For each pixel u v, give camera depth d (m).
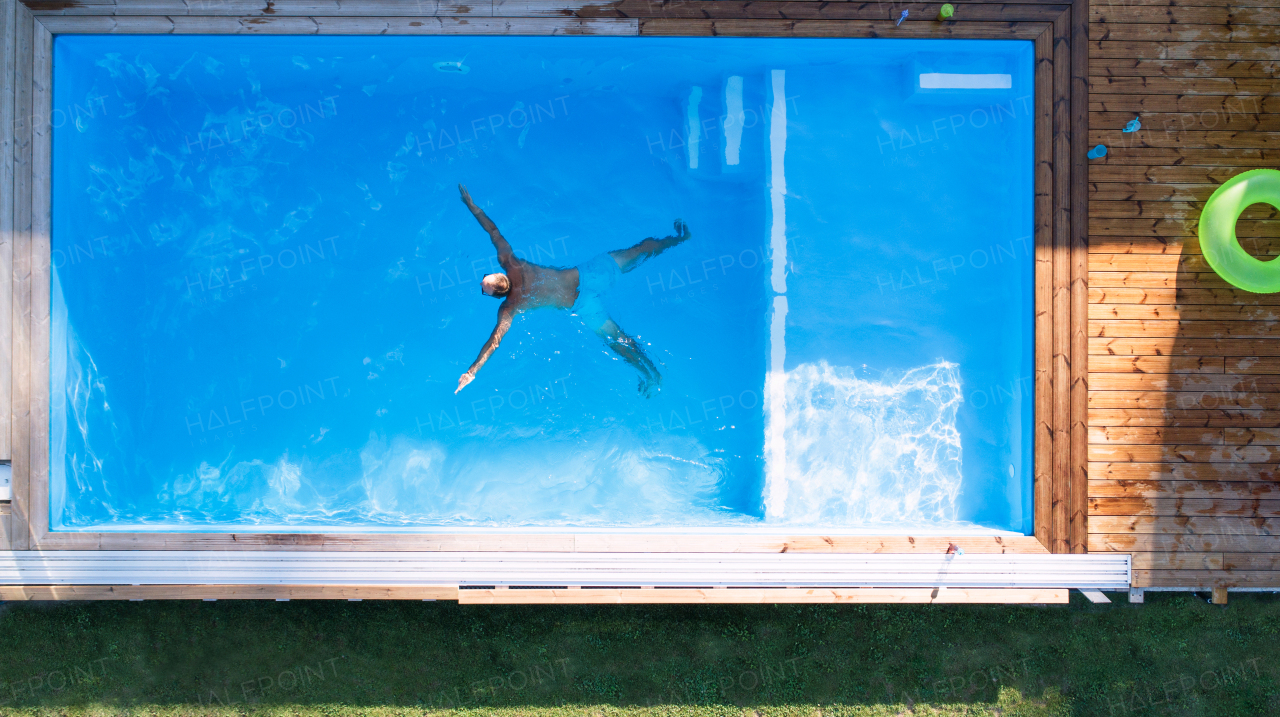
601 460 5.32
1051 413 4.50
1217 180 4.53
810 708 4.89
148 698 4.81
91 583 4.39
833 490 4.92
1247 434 4.50
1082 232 4.50
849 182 4.96
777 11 4.46
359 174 5.35
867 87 4.95
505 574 4.43
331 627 4.89
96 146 4.79
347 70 4.97
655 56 4.78
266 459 5.30
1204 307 4.52
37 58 4.37
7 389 4.35
